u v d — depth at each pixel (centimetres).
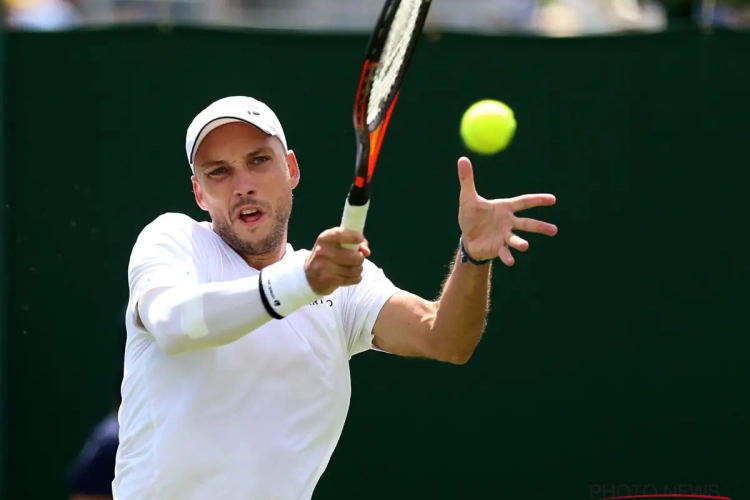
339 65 1989
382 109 901
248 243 1035
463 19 3219
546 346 1980
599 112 1969
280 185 1043
